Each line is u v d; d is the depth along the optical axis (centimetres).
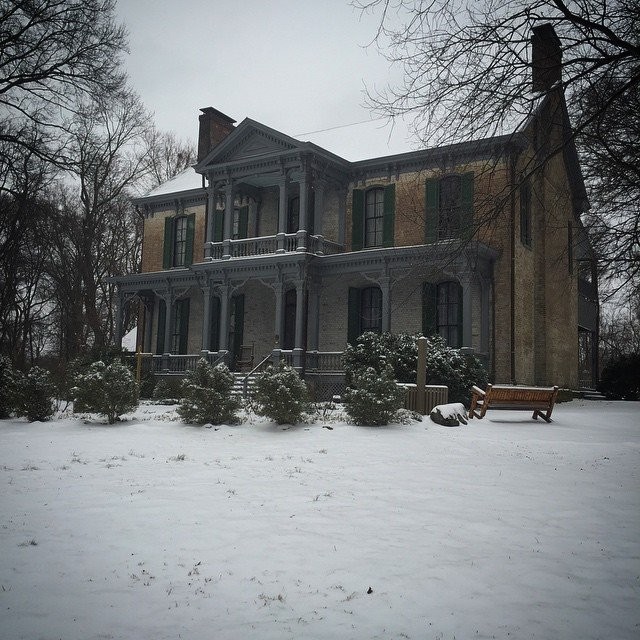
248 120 2725
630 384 3088
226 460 1134
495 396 1588
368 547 632
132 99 3372
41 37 2070
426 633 445
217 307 3117
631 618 474
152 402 2381
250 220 3075
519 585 535
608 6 786
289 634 441
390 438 1309
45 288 3953
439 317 2431
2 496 855
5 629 445
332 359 2591
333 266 2556
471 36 785
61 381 2545
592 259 1418
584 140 1164
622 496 845
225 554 613
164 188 3547
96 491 885
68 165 2270
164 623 460
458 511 768
